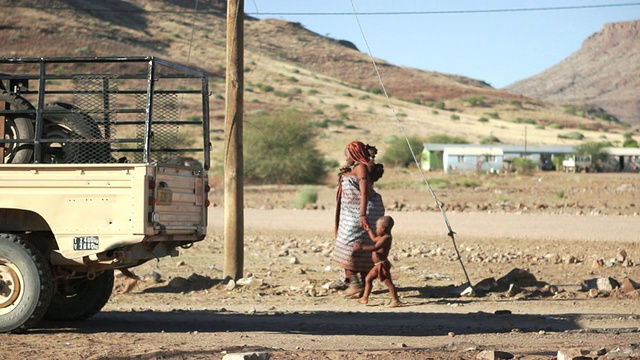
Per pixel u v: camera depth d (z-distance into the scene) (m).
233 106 15.59
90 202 9.52
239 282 15.05
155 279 15.38
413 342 9.48
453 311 12.23
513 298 13.55
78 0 193.25
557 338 9.80
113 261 9.61
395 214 34.47
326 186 65.50
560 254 20.86
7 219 10.09
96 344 9.17
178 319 11.45
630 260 18.88
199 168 10.65
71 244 9.53
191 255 20.64
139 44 179.88
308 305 12.84
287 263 18.80
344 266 12.93
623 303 12.96
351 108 150.00
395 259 19.53
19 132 9.97
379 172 12.58
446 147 94.75
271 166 69.81
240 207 15.59
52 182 9.59
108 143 10.20
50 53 155.88
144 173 9.40
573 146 100.25
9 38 157.62
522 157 95.75
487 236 25.48
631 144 133.00
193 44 193.50
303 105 149.50
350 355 8.38
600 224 29.58
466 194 53.31
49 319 11.23
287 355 8.33
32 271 9.63
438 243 23.59
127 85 62.97
